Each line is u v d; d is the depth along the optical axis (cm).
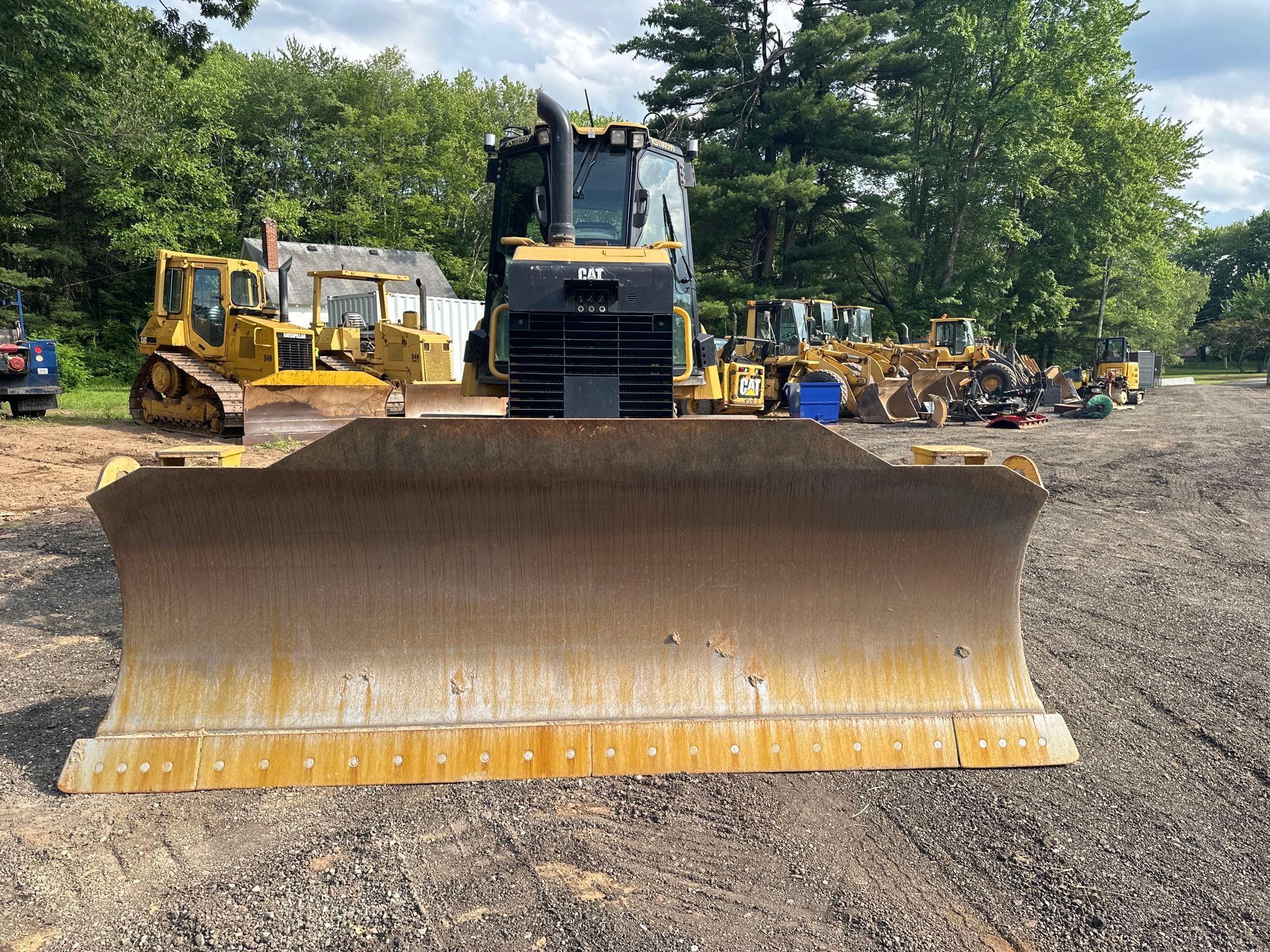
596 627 322
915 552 331
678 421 303
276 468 295
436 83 4566
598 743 308
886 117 3189
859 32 2995
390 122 4034
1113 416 2314
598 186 555
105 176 2927
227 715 305
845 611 331
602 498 312
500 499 309
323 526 307
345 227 3969
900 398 1964
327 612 313
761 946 225
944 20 3553
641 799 295
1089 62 3678
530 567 319
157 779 294
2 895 239
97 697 379
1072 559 690
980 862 264
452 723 308
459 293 4250
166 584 308
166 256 1502
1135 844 275
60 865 253
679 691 320
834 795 301
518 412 432
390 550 313
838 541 328
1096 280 4575
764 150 3234
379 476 301
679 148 592
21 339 1697
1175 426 1961
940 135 3916
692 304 585
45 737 338
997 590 337
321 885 246
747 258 3600
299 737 301
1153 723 373
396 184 4091
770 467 311
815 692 325
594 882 251
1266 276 7719
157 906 236
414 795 295
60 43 1270
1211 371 7475
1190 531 811
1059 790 308
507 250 568
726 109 3144
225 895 241
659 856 264
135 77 1582
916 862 263
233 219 3284
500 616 319
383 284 1603
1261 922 237
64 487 946
